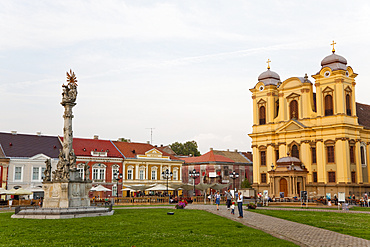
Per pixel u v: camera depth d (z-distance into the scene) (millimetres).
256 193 81750
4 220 31578
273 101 82375
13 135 80188
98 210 35312
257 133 83188
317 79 73625
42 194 76062
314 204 58469
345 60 72375
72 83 39969
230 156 115688
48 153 79500
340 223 30547
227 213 38281
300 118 75938
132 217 33906
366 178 74062
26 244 20297
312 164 73312
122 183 86750
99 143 90188
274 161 79938
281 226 28109
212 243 20672
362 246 20016
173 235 23359
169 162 95000
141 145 97250
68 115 39062
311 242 21328
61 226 27109
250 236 23078
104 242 20938
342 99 70312
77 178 38125
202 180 103438
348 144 69875
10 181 73375
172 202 63562
